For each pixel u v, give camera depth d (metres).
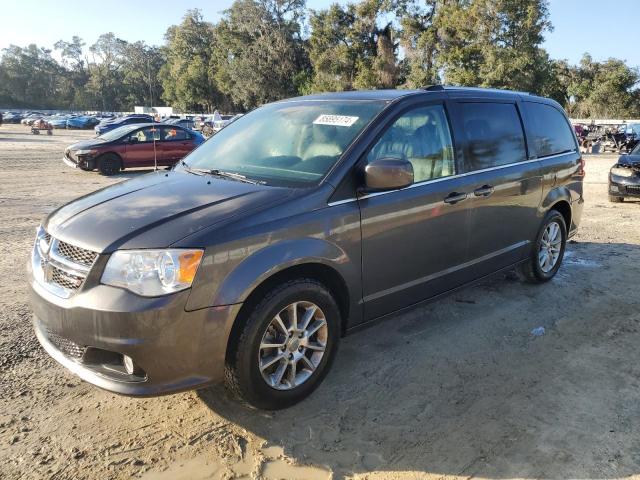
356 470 2.66
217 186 3.30
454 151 4.05
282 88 65.69
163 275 2.59
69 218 3.06
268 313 2.88
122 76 123.69
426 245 3.78
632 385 3.49
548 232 5.33
